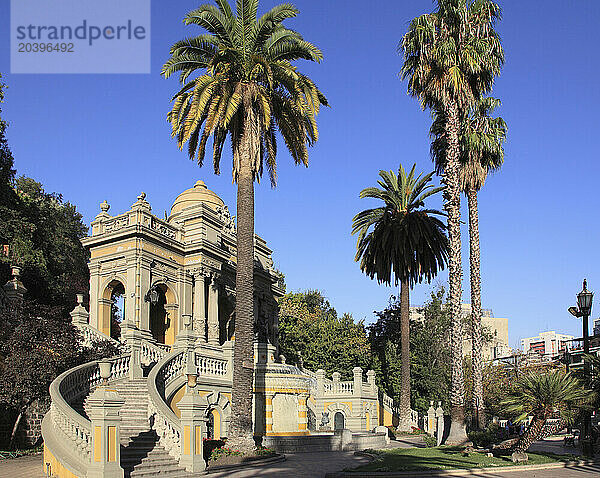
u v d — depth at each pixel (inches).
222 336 1743.4
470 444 974.4
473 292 1250.0
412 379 2057.1
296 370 1230.3
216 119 912.9
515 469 745.6
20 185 2065.7
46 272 1668.3
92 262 1489.9
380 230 1585.9
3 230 1465.3
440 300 2214.6
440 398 1980.8
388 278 1595.7
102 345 988.6
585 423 917.2
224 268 1684.3
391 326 2412.6
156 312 1560.0
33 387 828.0
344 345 2196.1
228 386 1039.0
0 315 957.2
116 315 2071.9
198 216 1595.7
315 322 2551.7
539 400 806.5
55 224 2003.0
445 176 1119.0
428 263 1576.0
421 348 2094.0
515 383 897.5
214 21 969.5
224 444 875.4
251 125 952.3
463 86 1088.8
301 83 962.1
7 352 881.5
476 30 1117.7
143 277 1406.3
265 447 951.6
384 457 870.4
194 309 1544.0
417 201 1578.5
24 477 637.3
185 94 965.8
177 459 729.0
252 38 973.8
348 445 1109.1
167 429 749.3
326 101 1037.2
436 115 1278.3
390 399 1811.0
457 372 1049.5
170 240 1497.3
